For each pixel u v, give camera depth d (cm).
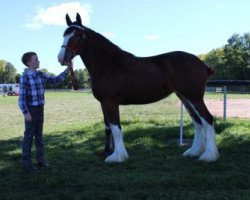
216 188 569
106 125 801
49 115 2073
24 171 697
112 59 756
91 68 764
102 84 750
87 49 759
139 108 2436
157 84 755
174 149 865
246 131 1034
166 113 1942
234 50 9612
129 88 751
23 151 702
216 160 738
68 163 755
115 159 746
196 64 757
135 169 699
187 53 775
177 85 755
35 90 697
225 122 1158
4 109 2652
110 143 809
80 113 2197
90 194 542
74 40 742
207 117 754
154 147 888
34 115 701
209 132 752
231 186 576
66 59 741
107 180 613
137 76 750
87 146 930
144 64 761
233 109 2077
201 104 756
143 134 1026
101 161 764
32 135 705
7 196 554
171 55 771
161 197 526
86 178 630
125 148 838
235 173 636
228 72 9544
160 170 687
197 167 693
